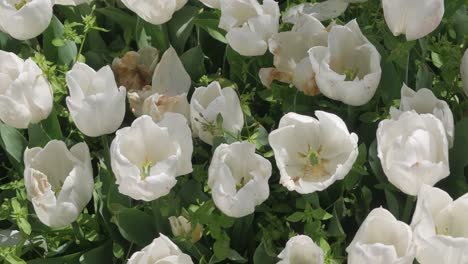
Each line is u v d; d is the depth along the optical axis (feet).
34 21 5.06
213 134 4.81
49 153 4.73
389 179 4.53
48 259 4.85
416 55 5.28
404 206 4.81
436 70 5.45
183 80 5.14
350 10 5.52
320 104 5.04
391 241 4.39
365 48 4.84
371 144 4.78
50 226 4.70
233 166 4.58
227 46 5.27
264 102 5.32
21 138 5.03
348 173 4.77
